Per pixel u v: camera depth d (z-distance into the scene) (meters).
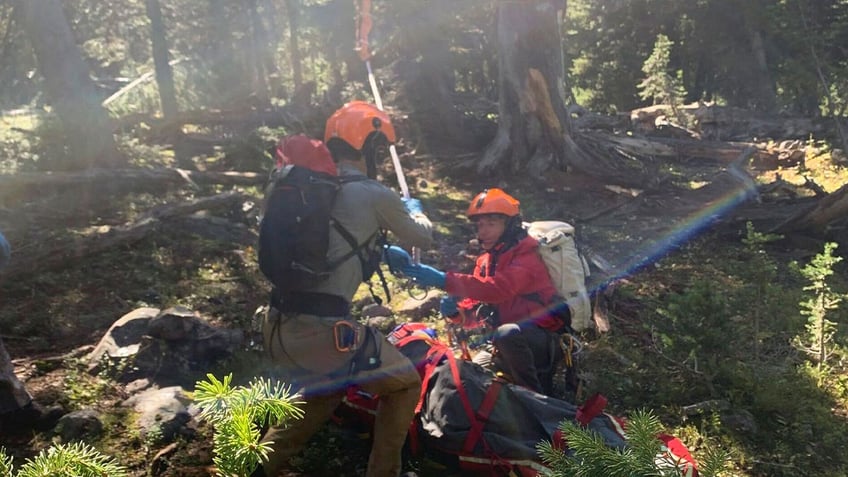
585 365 5.82
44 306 6.17
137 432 4.41
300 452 4.43
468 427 4.13
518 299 4.57
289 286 3.46
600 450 1.97
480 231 4.64
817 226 9.60
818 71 15.35
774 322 6.83
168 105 17.31
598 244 9.45
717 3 28.08
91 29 28.22
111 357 5.15
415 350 4.49
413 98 18.05
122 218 9.02
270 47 26.20
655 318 6.82
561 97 13.35
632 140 15.61
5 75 26.70
